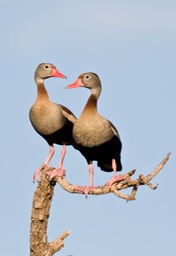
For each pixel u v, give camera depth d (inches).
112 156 661.3
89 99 667.4
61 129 698.8
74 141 653.3
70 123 701.9
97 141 644.7
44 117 693.9
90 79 674.8
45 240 608.4
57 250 611.2
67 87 678.5
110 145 651.5
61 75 711.1
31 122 704.4
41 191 607.8
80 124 643.5
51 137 702.5
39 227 607.2
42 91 706.2
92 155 655.1
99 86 676.7
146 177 550.9
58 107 701.9
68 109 709.9
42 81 711.1
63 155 706.2
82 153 658.8
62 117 698.2
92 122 642.8
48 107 696.4
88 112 647.1
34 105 699.4
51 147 714.8
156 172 550.9
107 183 603.8
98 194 592.7
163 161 551.2
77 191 601.9
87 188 600.7
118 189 572.1
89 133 641.0
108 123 649.6
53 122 695.1
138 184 556.4
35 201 608.4
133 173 560.4
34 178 684.1
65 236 613.0
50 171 611.2
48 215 611.2
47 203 610.2
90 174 661.9
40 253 607.2
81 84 677.3
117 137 655.8
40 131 701.9
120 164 685.9
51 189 611.2
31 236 608.4
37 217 606.2
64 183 607.5
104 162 676.7
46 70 712.4
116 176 610.2
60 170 611.5
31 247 610.2
